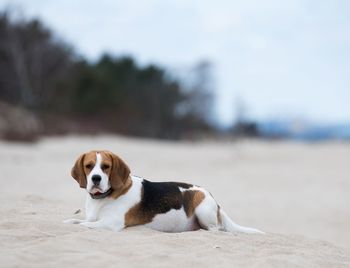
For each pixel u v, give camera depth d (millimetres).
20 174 21844
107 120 65000
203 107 82812
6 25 56375
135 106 72125
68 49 62500
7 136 35531
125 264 5715
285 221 15906
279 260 6398
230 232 7859
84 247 6172
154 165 30688
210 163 33875
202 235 7207
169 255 6141
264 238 7660
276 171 30250
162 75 81188
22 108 52688
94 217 7211
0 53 55750
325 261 6785
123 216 7160
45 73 59219
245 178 26578
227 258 6312
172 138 76938
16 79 55688
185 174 27016
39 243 6188
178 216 7523
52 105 59781
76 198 15742
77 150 35094
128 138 60281
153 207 7383
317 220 16109
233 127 69188
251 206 18438
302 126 98250
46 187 18594
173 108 77125
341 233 14352
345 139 97000
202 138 79750
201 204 7676
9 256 5621
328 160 37938
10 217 7906
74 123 57688
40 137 41875
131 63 80500
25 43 57344
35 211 8695
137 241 6590
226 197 20297
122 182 7141
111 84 68375
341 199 20797
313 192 22562
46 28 60531
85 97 64375
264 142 80625
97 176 6949
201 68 83438
